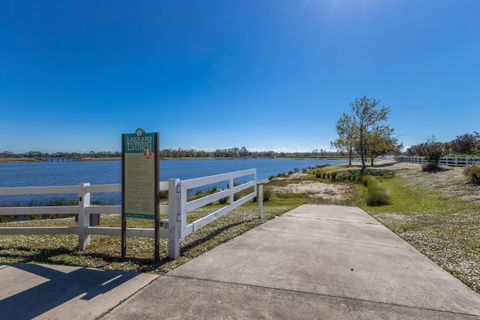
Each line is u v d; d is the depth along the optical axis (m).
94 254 4.75
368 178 20.70
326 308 2.99
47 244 5.38
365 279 3.75
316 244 5.36
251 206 11.98
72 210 5.17
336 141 42.44
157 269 4.04
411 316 2.87
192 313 2.85
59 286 3.44
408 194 14.49
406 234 6.30
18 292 3.28
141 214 4.50
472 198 11.20
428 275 3.94
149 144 4.45
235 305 3.01
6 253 4.83
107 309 2.91
